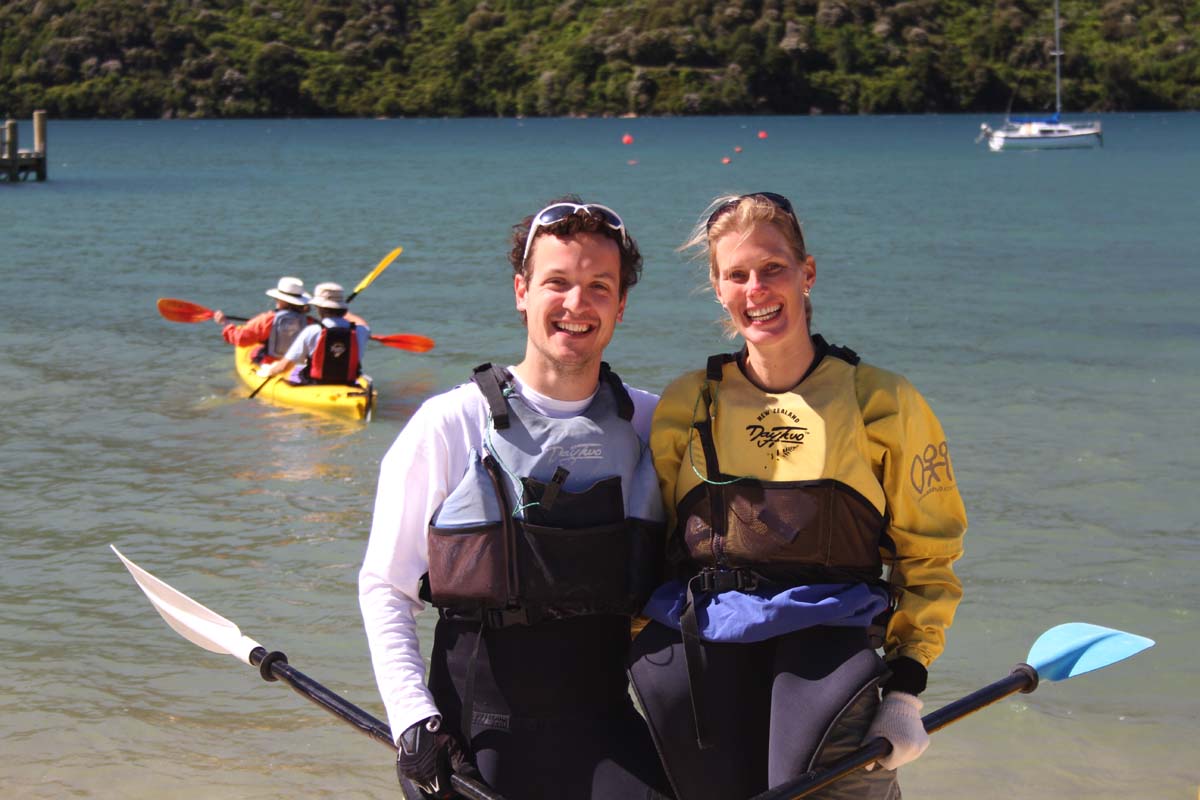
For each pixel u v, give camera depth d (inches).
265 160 2310.5
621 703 109.0
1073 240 919.0
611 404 109.3
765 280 104.7
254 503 297.9
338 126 4269.2
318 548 265.7
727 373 109.4
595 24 5022.1
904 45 4825.3
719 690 101.8
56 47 4714.6
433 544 104.7
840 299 631.8
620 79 4808.1
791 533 102.9
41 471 322.3
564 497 104.4
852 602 102.5
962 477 314.0
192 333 528.7
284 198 1406.3
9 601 234.2
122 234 976.9
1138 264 772.6
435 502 105.4
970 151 2632.9
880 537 107.9
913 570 107.4
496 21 5128.0
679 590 106.5
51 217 1129.4
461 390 107.7
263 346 430.0
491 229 1027.9
